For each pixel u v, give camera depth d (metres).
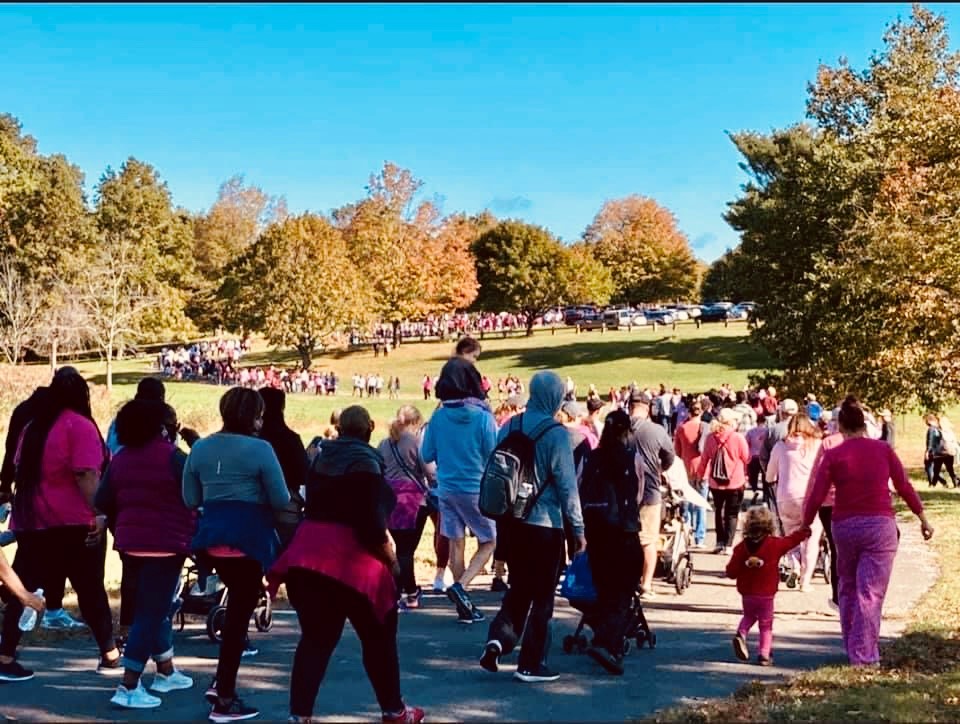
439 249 97.88
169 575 6.98
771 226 42.84
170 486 6.95
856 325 27.42
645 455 10.70
